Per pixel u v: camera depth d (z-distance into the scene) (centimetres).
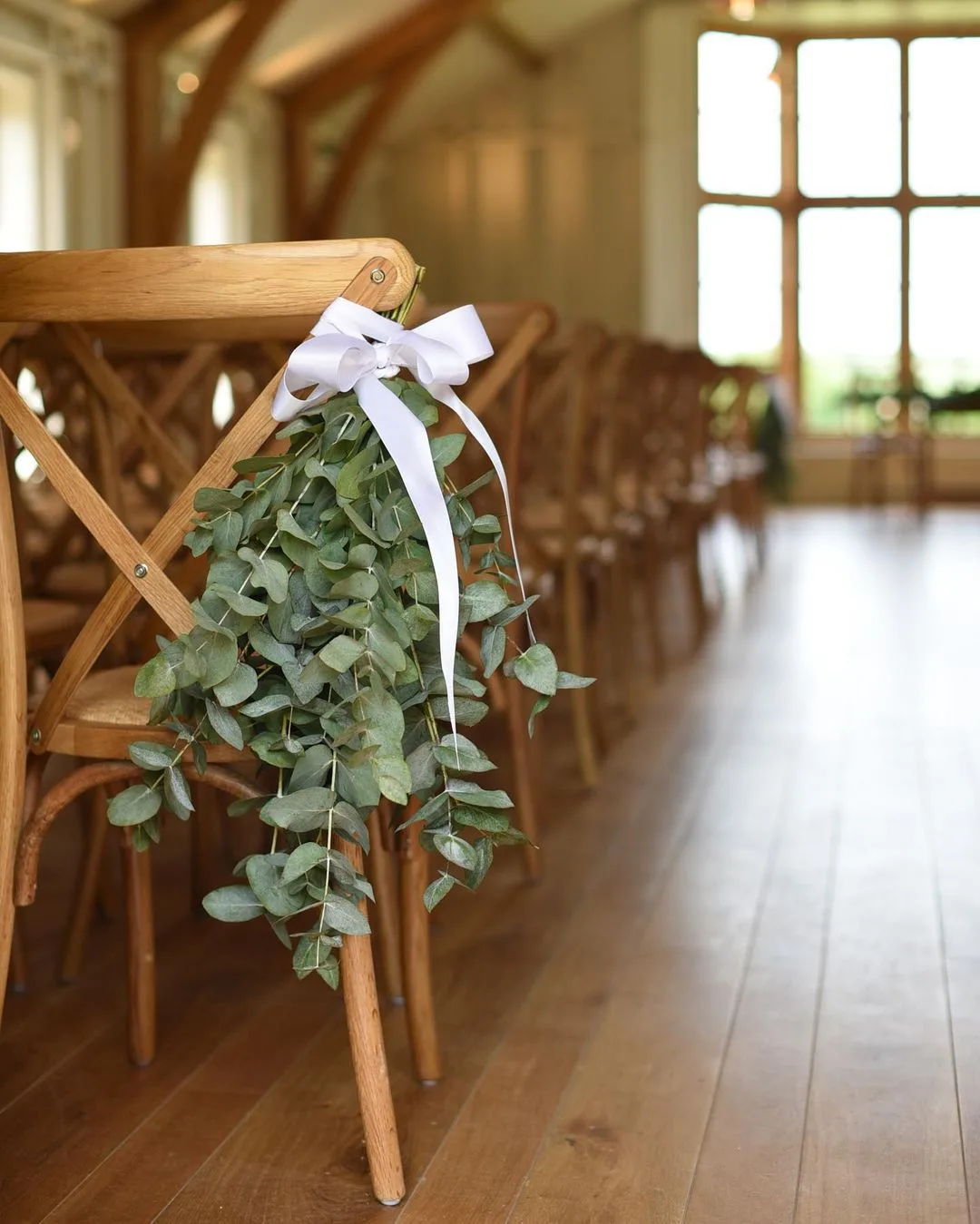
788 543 900
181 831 288
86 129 750
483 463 286
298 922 233
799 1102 172
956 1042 188
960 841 278
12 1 676
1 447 150
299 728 143
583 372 308
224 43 764
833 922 234
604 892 249
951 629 545
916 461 1182
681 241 1180
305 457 140
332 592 134
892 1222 145
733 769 337
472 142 1191
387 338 139
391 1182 149
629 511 421
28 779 158
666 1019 196
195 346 243
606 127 1177
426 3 934
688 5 1161
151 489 303
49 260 141
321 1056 185
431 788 146
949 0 1172
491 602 144
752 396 1032
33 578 252
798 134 1250
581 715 319
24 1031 193
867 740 365
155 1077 179
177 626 147
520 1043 188
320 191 1018
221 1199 150
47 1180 154
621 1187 152
